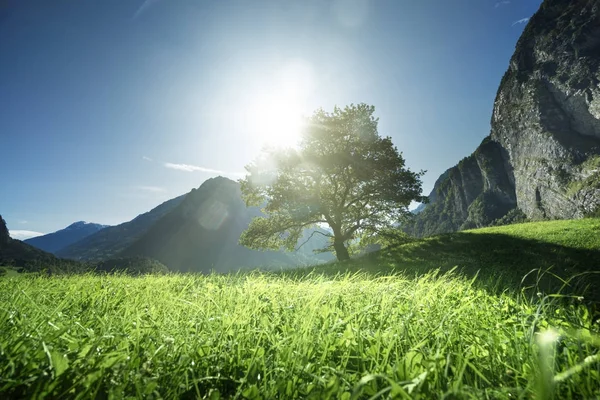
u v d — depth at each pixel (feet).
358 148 103.76
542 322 8.40
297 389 5.47
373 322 9.63
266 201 115.24
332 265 69.36
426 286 15.42
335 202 108.06
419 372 5.54
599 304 10.78
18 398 4.85
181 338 7.69
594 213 335.67
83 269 33.86
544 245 63.93
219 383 5.97
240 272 28.12
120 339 7.17
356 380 5.65
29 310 10.12
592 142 402.52
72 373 5.24
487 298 13.93
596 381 5.08
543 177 438.81
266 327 8.63
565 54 447.01
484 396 4.83
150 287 20.02
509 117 528.63
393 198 98.12
